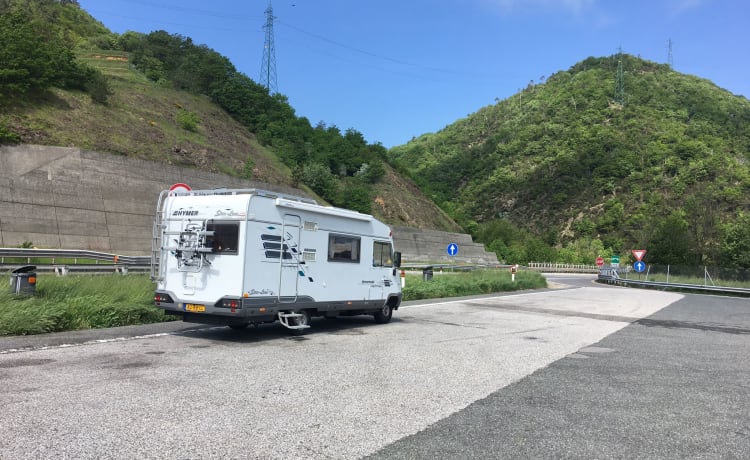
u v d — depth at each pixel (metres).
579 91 172.25
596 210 118.12
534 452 4.77
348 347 10.12
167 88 60.19
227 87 66.00
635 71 184.12
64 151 32.97
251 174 48.97
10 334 9.64
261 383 6.96
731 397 7.09
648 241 54.38
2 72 35.72
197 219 10.80
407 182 81.56
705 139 128.50
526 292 29.97
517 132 166.88
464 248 73.06
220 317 10.46
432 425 5.46
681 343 12.20
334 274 12.49
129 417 5.29
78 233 31.83
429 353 9.70
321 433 5.09
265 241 10.70
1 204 28.77
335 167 69.31
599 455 4.75
